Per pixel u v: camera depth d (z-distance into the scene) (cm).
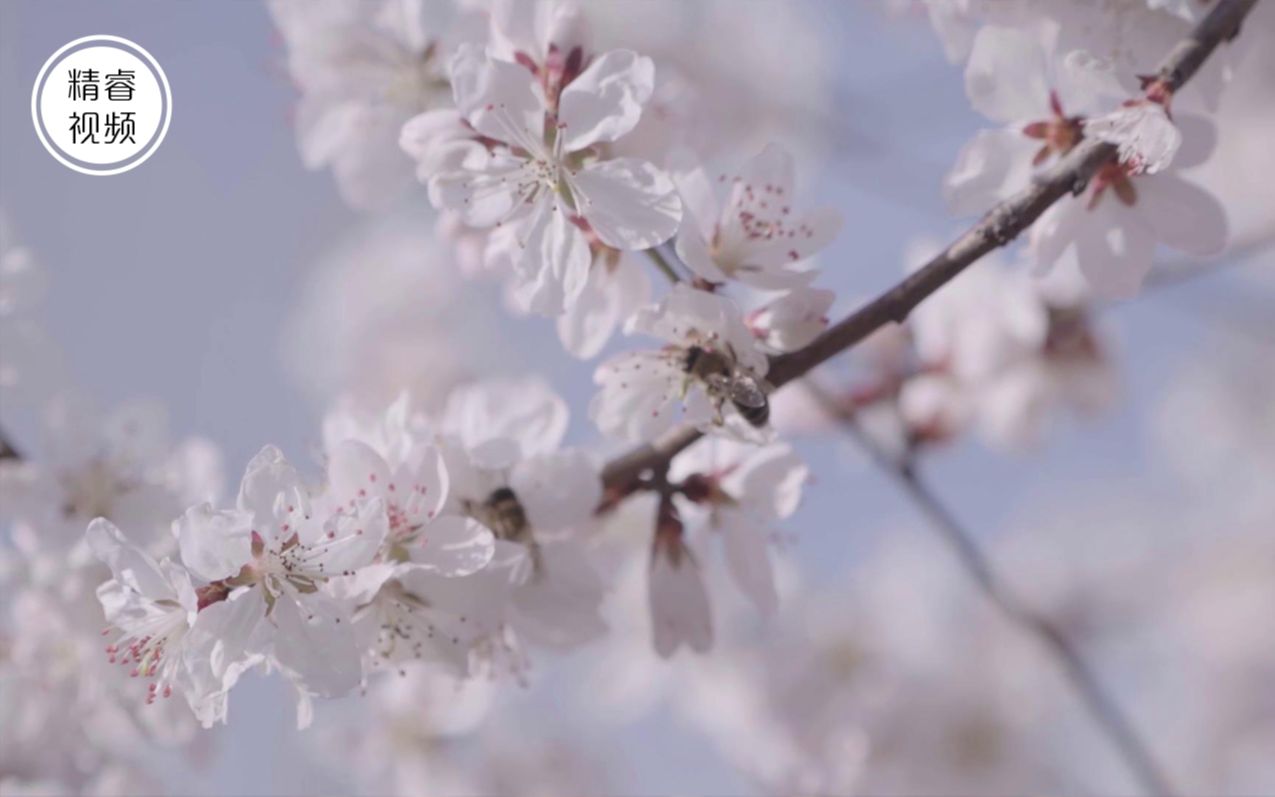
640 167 67
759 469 70
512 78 67
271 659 65
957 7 69
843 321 67
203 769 75
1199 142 69
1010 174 69
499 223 67
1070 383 84
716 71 95
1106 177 69
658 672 96
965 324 84
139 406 74
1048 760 103
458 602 67
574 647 69
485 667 70
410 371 100
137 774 77
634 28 92
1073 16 69
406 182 73
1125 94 68
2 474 72
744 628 97
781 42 97
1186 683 123
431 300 102
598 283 69
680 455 71
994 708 102
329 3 73
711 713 97
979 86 69
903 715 98
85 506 73
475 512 68
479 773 94
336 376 101
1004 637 106
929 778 97
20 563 72
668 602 70
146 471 74
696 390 67
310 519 66
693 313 67
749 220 68
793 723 96
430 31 72
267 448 65
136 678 71
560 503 69
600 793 98
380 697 85
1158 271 80
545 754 97
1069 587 120
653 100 70
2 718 73
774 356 67
